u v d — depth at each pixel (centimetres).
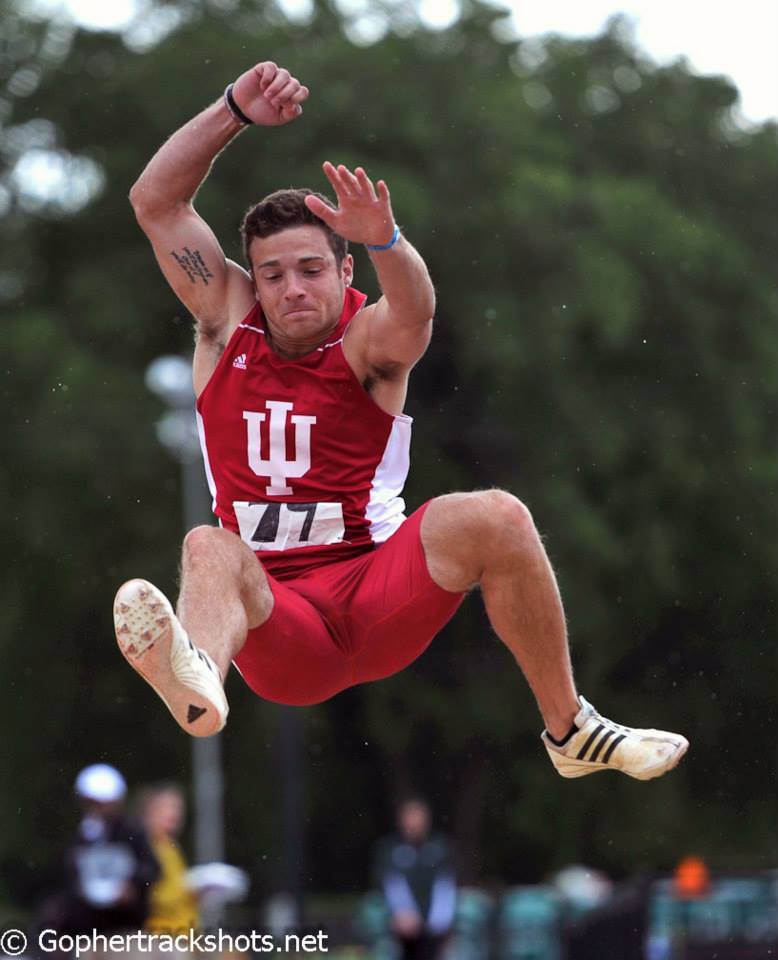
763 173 10931
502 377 9681
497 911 4544
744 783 10600
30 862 10494
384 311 1800
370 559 1842
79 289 9912
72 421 9656
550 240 9606
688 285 10131
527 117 10031
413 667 10212
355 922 4916
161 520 10038
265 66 1833
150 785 10544
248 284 1881
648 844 10562
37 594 10181
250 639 1786
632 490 10050
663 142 10712
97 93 10312
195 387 1886
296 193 1830
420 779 10538
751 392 10331
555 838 10488
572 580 9700
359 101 9725
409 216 9294
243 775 10412
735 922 3834
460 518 1764
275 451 1847
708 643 10525
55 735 10531
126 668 10450
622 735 1803
